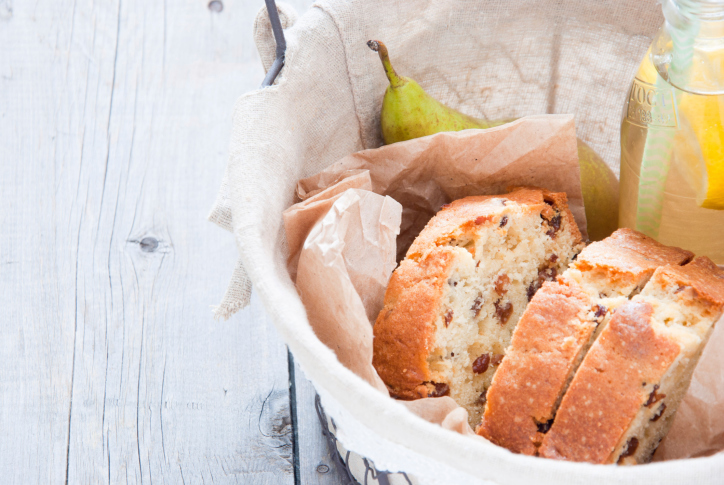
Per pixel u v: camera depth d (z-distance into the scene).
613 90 0.74
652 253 0.64
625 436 0.60
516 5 0.71
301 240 0.65
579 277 0.63
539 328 0.62
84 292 0.76
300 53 0.67
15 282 0.77
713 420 0.60
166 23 0.90
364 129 0.71
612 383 0.60
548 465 0.55
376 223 0.65
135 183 0.81
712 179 0.66
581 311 0.62
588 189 0.72
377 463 0.60
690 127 0.65
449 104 0.75
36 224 0.79
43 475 0.69
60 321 0.75
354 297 0.62
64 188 0.81
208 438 0.70
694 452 0.61
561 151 0.69
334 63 0.69
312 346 0.57
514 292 0.68
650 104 0.66
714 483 0.54
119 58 0.88
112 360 0.73
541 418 0.61
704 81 0.64
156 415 0.71
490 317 0.67
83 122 0.84
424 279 0.65
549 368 0.61
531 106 0.76
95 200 0.80
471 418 0.66
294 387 0.72
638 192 0.68
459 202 0.68
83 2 0.90
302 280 0.64
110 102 0.85
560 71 0.74
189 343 0.74
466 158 0.69
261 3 0.91
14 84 0.86
